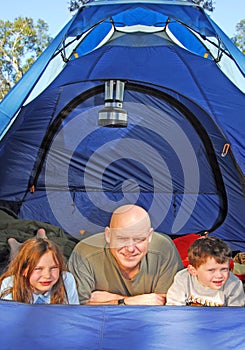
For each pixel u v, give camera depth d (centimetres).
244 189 355
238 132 349
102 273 241
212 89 374
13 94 310
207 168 457
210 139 446
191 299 221
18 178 449
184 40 389
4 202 448
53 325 154
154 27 407
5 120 304
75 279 237
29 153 445
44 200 456
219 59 355
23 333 149
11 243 323
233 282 227
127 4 296
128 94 434
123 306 169
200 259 212
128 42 417
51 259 202
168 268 245
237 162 342
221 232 450
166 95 431
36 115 430
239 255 361
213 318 160
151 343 142
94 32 375
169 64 403
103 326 154
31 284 200
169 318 160
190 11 295
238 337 147
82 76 397
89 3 298
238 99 362
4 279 209
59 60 341
